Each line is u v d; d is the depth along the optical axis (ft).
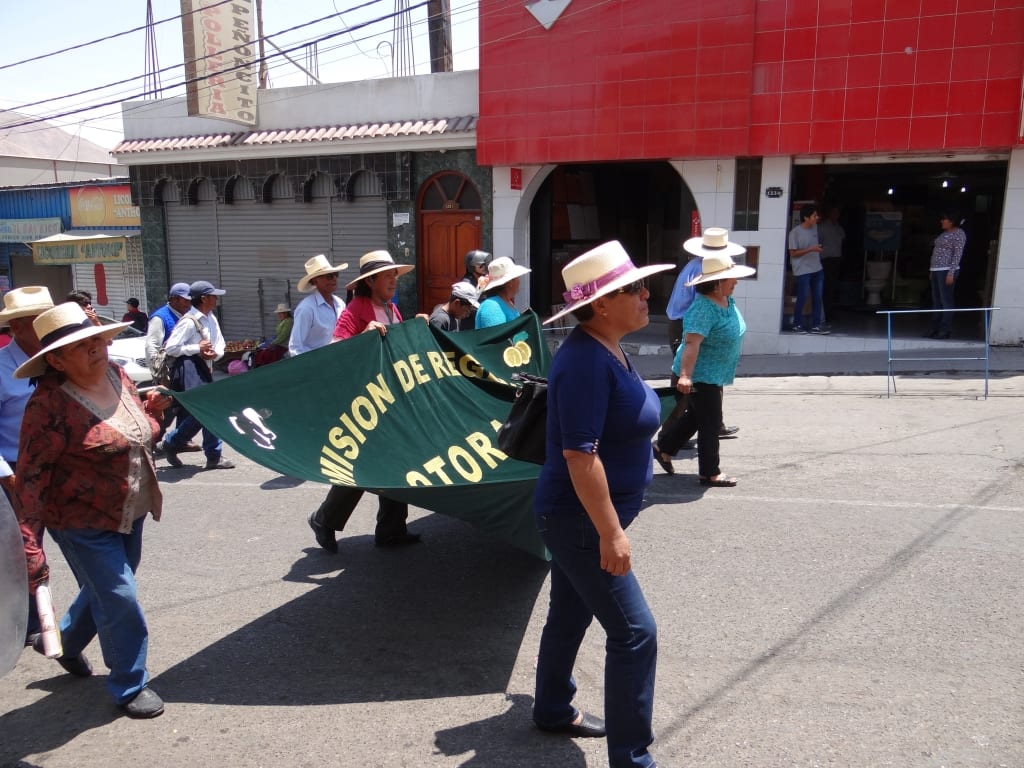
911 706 11.05
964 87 34.88
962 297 49.98
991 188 48.55
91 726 11.40
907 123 35.96
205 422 12.82
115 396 11.53
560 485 9.32
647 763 9.39
